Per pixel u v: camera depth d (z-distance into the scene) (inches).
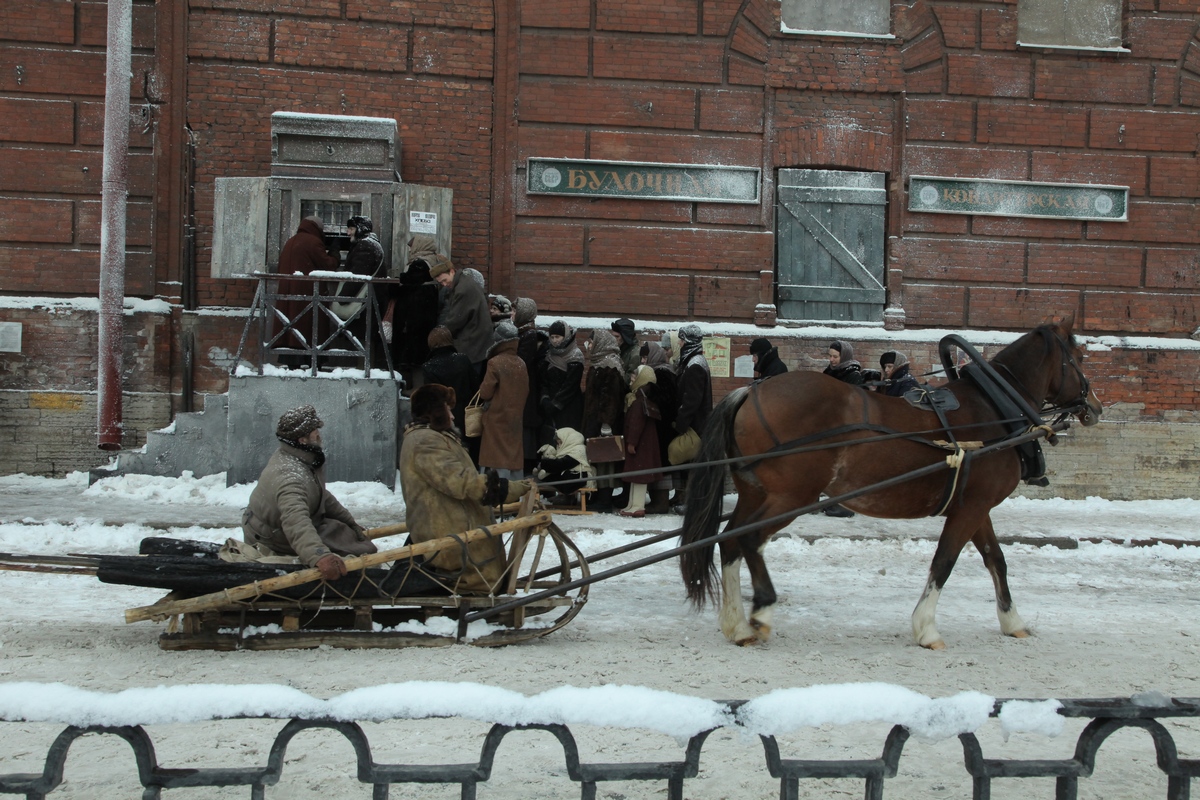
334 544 246.2
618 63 545.0
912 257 566.9
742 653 243.4
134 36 516.4
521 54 539.8
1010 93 570.9
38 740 177.6
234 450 455.5
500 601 238.8
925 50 565.3
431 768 119.6
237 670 214.2
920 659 243.1
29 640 237.0
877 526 442.3
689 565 252.8
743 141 555.2
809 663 235.1
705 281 552.1
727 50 553.0
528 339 462.0
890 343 559.2
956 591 336.2
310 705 116.6
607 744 181.6
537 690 205.0
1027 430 271.1
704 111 550.6
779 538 408.5
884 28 566.6
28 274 512.4
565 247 543.2
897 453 256.7
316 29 529.3
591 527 410.6
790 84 556.7
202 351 517.7
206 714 114.7
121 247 487.5
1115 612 311.4
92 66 517.7
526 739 183.2
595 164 543.5
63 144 516.1
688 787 162.6
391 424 462.3
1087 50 574.2
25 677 205.8
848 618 289.6
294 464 243.1
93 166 518.0
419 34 535.8
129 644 235.9
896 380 466.3
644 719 119.8
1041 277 574.2
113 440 483.8
